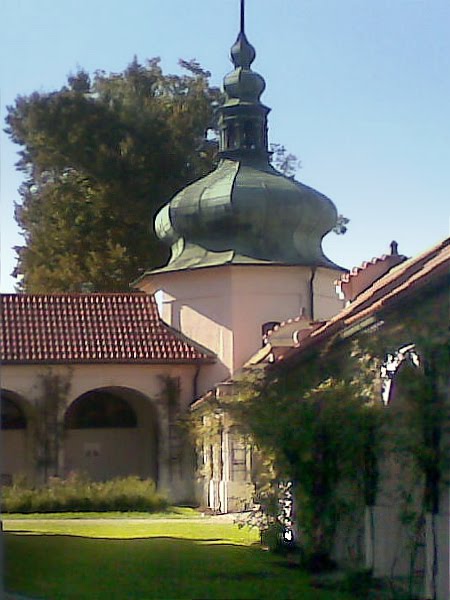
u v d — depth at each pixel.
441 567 14.07
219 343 37.19
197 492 36.19
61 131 48.97
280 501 19.81
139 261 48.41
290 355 21.20
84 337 38.00
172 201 39.06
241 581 16.80
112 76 51.12
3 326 38.22
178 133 49.56
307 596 15.22
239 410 20.03
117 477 37.72
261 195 37.47
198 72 51.91
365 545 16.53
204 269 37.16
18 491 33.19
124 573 17.86
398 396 15.34
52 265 49.25
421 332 13.98
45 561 19.80
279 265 36.75
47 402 36.91
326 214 38.62
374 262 25.83
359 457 16.06
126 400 40.75
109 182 48.50
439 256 17.72
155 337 38.06
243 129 39.06
